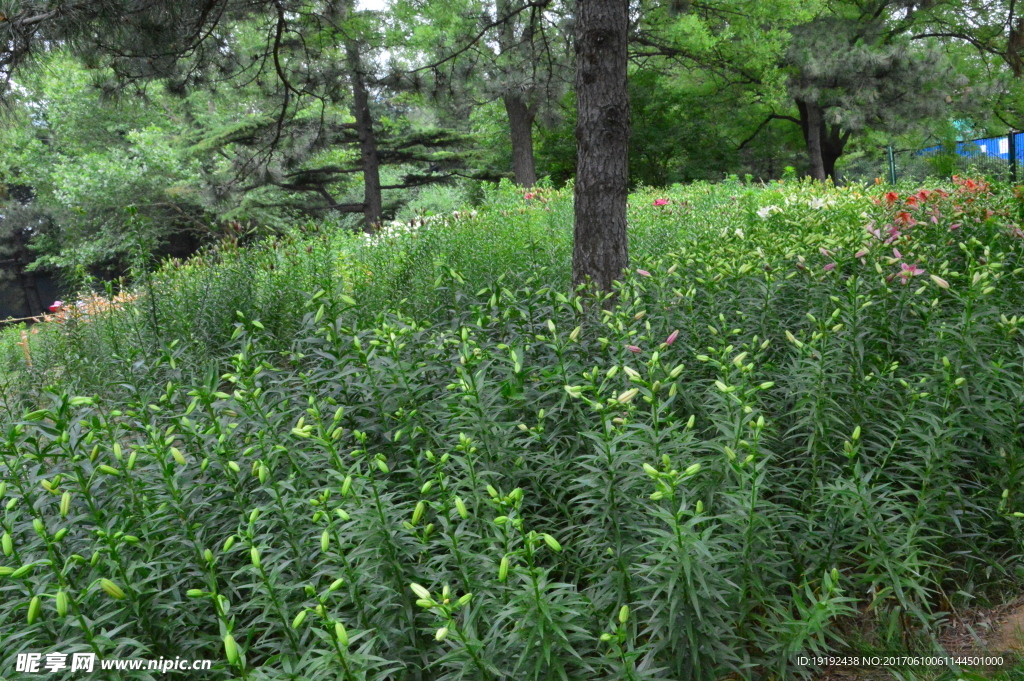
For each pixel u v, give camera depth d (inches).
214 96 500.7
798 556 128.8
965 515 136.9
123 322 291.9
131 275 290.2
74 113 1235.2
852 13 996.6
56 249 1403.8
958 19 1064.8
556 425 152.3
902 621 128.3
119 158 1170.6
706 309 185.0
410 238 354.3
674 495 109.3
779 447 151.6
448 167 1040.8
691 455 124.3
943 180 433.4
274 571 109.8
